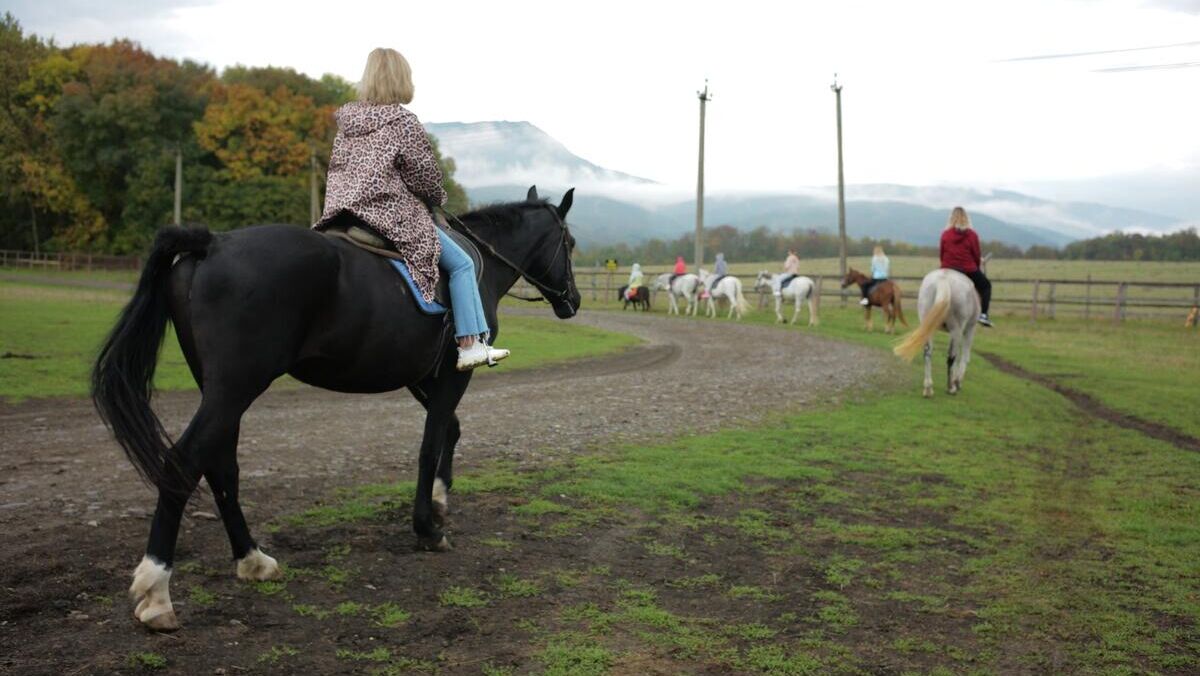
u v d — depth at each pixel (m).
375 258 5.11
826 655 4.55
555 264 6.89
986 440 10.79
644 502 7.22
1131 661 4.63
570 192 6.98
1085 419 12.85
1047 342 25.05
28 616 4.41
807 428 11.09
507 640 4.50
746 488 7.91
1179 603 5.46
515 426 10.64
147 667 3.96
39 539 5.59
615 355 21.36
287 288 4.53
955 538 6.71
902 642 4.76
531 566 5.61
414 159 5.30
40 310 25.64
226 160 66.94
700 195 42.94
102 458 8.23
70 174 73.12
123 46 77.12
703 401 13.32
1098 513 7.56
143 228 68.06
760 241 128.12
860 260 103.06
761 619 4.99
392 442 9.52
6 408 10.93
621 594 5.23
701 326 31.86
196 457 4.23
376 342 5.01
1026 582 5.78
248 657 4.13
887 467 9.05
